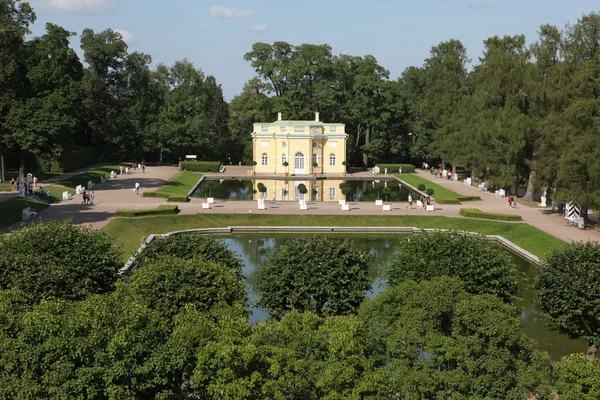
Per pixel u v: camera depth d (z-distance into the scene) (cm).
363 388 2427
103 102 12694
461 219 7175
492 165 9025
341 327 2581
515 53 9888
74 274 3425
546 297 3584
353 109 13112
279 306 3753
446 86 12400
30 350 2431
